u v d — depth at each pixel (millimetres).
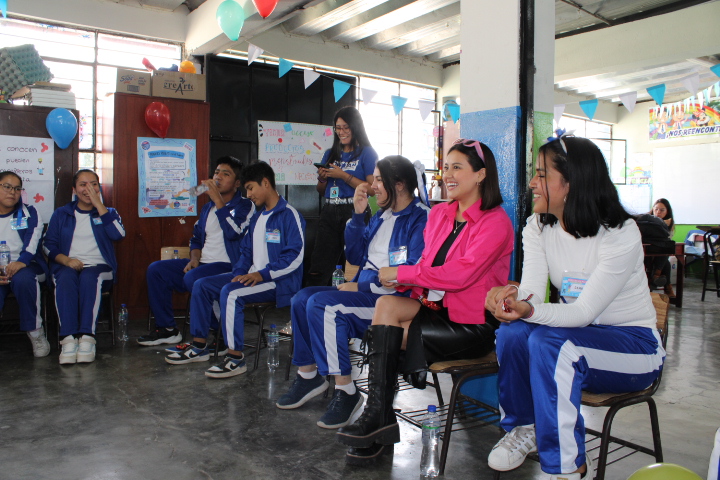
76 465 2010
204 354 3473
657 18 6078
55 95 4414
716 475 1171
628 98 3998
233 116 5793
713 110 9719
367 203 2586
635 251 1646
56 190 4457
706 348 4094
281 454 2102
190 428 2361
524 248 1912
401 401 2682
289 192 6172
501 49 2488
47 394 2820
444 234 2137
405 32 6695
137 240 4730
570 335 1580
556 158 1702
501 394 1863
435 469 1947
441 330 1943
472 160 2008
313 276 3629
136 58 5594
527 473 1957
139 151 4703
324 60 6906
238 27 4035
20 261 3578
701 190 9961
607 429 1623
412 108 8242
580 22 6598
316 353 2371
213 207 3896
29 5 4871
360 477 1909
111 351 3740
